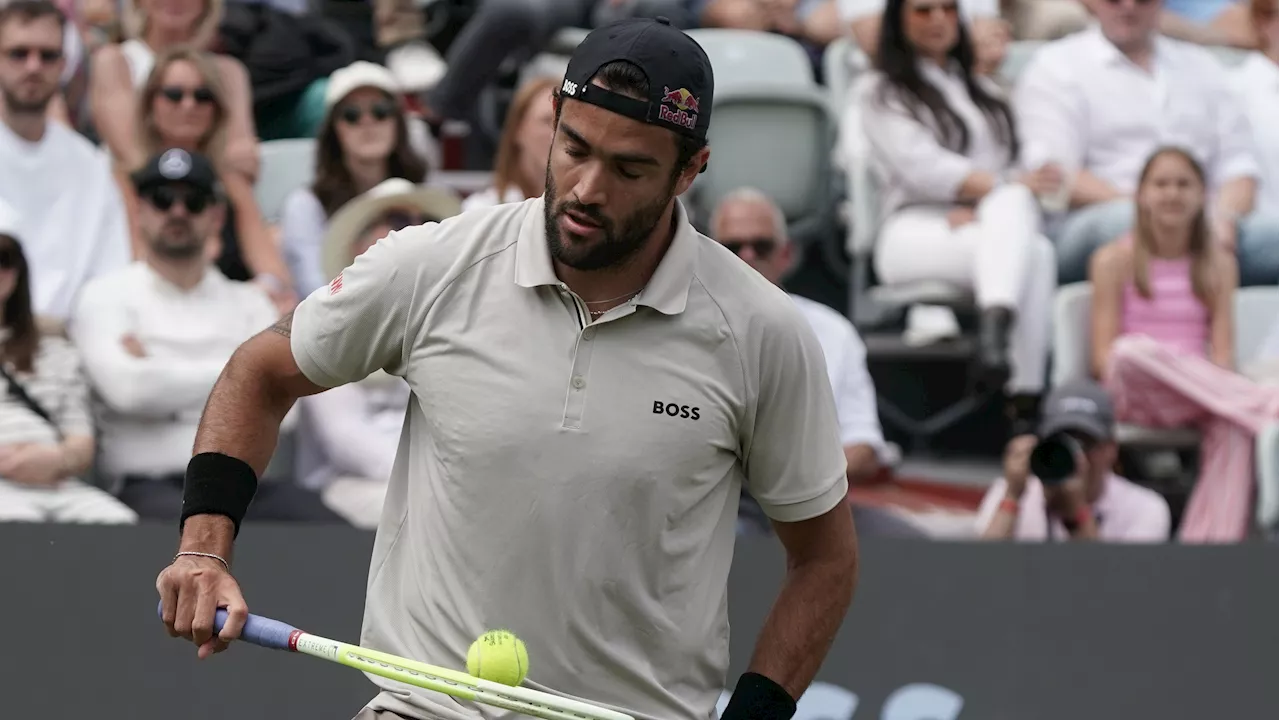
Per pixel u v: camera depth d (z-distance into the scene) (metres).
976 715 17.91
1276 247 21.39
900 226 21.83
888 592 18.30
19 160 19.55
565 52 22.58
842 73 22.83
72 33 20.92
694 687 9.63
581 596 9.13
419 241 9.36
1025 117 22.16
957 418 21.34
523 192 20.06
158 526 17.72
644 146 8.66
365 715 9.76
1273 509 19.94
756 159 22.36
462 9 23.36
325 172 20.64
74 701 17.14
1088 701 17.89
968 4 22.31
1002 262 21.12
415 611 9.42
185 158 19.02
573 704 8.63
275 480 19.20
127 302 18.98
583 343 9.12
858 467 19.88
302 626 17.59
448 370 9.19
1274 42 22.72
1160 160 21.08
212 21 21.52
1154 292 21.16
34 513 18.06
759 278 9.61
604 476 9.05
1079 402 19.36
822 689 17.89
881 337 21.69
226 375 9.70
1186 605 18.39
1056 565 18.42
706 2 23.58
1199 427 20.36
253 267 20.34
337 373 9.55
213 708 17.25
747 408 9.41
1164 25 23.00
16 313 18.45
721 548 9.66
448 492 9.23
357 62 22.45
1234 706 18.02
